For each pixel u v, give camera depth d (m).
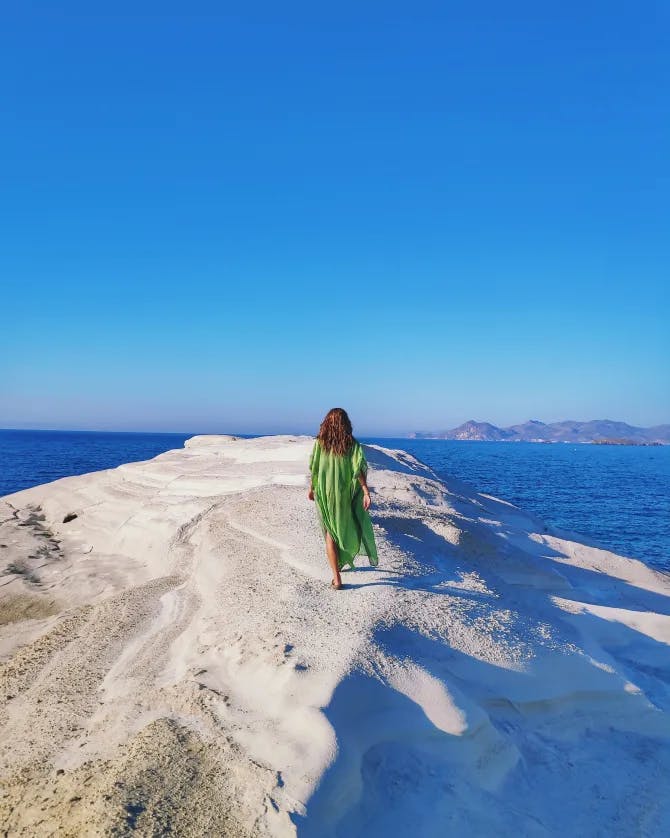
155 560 12.15
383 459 19.02
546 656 5.86
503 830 4.05
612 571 13.12
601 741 5.30
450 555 10.02
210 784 3.84
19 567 12.98
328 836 3.54
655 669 6.92
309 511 11.12
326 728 4.18
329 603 6.54
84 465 65.44
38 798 4.06
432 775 4.35
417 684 4.93
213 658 5.75
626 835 4.23
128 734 4.72
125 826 3.40
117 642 7.14
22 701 5.93
